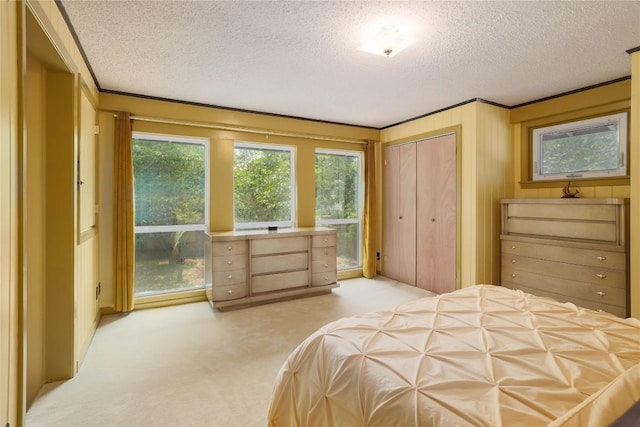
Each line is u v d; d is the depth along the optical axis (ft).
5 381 3.88
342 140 15.51
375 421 3.31
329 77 9.78
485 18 6.64
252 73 9.48
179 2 6.10
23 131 4.23
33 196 6.97
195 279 12.78
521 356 3.89
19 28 4.18
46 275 7.03
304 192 14.88
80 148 8.00
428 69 9.22
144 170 11.89
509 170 12.85
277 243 12.38
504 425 2.70
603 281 9.16
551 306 5.64
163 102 11.62
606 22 6.80
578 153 11.19
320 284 13.29
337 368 4.03
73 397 6.43
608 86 10.11
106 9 6.30
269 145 14.19
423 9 6.32
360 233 16.72
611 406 2.78
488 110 12.19
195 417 5.84
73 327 7.20
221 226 12.91
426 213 14.03
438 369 3.59
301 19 6.69
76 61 7.61
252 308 11.75
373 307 11.89
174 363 7.80
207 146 12.85
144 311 11.41
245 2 6.12
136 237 11.79
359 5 6.21
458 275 12.53
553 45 7.82
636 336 4.41
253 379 7.11
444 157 13.19
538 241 10.72
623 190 10.02
